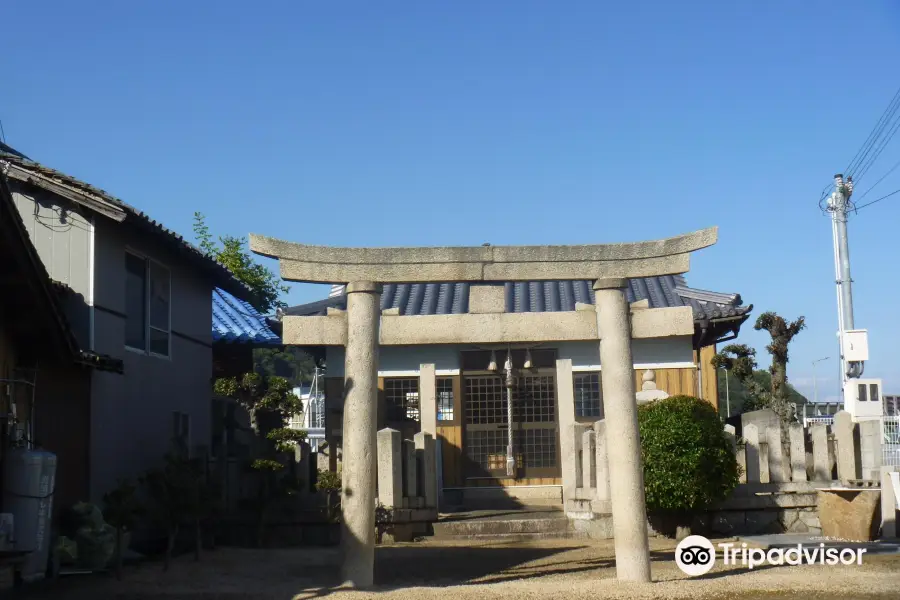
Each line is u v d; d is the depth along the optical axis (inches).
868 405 740.7
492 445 722.8
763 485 573.6
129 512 416.2
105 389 508.4
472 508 668.1
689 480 522.0
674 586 373.1
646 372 671.8
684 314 388.5
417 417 729.0
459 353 732.0
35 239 506.6
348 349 386.6
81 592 378.6
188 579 418.6
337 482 565.9
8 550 382.6
